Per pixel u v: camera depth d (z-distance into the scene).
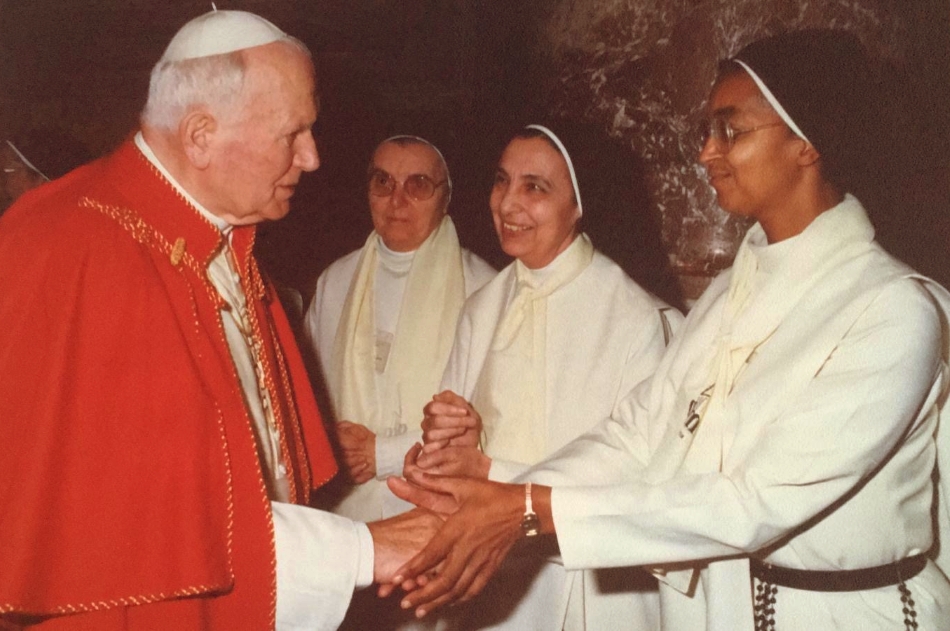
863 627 2.28
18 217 2.28
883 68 2.36
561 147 3.24
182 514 2.13
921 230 4.08
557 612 3.08
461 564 2.49
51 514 2.04
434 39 5.94
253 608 2.23
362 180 5.99
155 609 2.15
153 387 2.17
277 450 2.59
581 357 3.18
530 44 5.09
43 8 6.05
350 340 3.97
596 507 2.41
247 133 2.33
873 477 2.27
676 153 4.63
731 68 2.38
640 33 4.66
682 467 2.45
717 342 2.51
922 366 2.19
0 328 2.11
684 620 2.56
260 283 2.73
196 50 2.32
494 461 3.11
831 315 2.29
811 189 2.37
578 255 3.28
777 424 2.26
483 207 5.66
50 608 2.02
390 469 3.67
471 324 3.47
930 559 2.43
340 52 5.96
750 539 2.26
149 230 2.32
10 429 2.06
